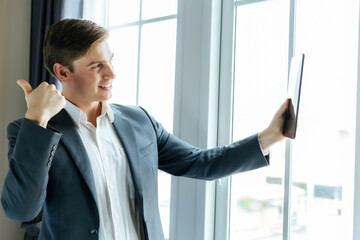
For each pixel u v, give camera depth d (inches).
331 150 50.7
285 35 54.2
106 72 41.1
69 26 40.3
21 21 79.5
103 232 40.2
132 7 69.4
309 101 52.1
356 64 47.5
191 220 58.6
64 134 40.6
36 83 72.7
